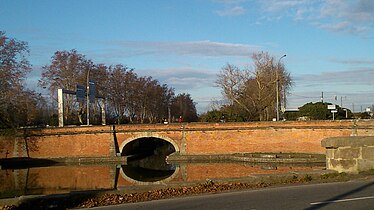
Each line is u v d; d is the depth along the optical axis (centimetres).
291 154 5569
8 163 6122
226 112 8200
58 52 8506
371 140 1753
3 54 5881
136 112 10838
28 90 6450
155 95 11488
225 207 1180
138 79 10738
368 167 1750
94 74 8975
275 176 1691
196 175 4241
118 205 1298
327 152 1859
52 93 8531
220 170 4625
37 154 6456
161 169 5338
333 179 1647
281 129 5906
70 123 8800
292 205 1166
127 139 6412
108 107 10219
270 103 8012
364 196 1273
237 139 6106
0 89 5869
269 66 8044
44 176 4644
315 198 1264
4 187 3616
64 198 1379
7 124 6372
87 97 7069
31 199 1350
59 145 6469
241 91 8269
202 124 6244
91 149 6419
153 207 1235
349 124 5425
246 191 1465
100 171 5109
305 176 1716
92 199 1398
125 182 3928
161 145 10162
